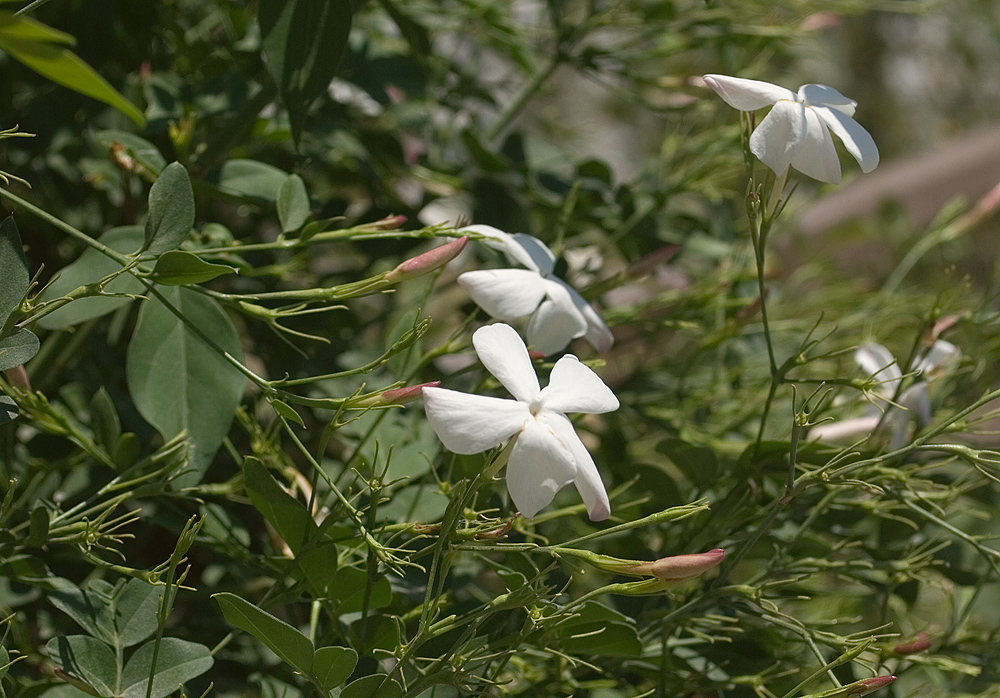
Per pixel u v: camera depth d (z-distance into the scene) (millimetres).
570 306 600
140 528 646
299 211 594
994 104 2422
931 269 1092
